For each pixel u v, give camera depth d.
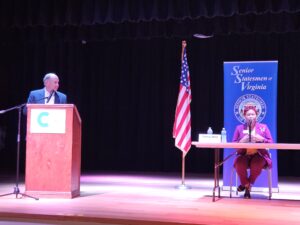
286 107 8.75
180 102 6.36
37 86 9.85
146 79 9.48
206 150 9.12
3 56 10.00
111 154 9.66
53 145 5.11
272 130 6.16
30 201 4.93
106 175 8.38
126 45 9.59
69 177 5.10
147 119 9.48
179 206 4.73
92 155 9.75
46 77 5.31
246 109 5.62
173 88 9.30
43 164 5.14
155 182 7.14
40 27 8.49
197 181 7.39
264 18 7.55
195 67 9.21
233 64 6.36
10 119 9.91
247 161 5.52
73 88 9.77
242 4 6.95
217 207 4.70
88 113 9.77
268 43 8.82
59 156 5.11
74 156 5.21
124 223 4.03
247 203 4.99
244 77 6.30
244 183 5.46
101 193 5.70
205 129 9.10
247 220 4.03
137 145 9.53
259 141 5.35
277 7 6.79
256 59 8.86
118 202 4.95
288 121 8.75
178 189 6.20
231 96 6.34
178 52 9.29
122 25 8.31
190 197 5.41
